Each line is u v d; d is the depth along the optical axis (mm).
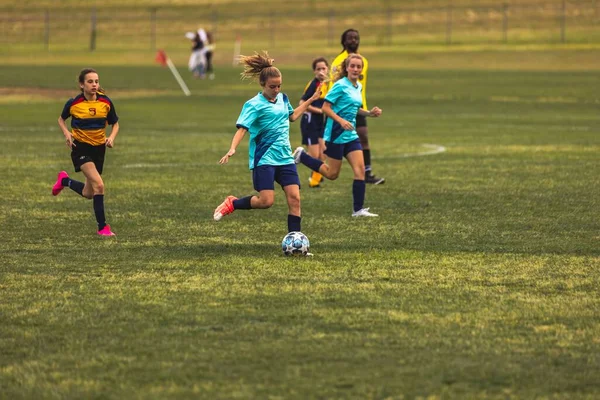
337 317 15086
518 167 36531
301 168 38125
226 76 101125
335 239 22125
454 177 33844
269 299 16234
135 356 13141
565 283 17562
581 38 145000
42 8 187500
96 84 22391
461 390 11828
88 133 22625
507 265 19156
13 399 11562
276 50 139000
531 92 79375
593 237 22438
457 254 20297
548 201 28141
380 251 20609
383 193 29969
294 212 20641
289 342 13742
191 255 20125
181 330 14367
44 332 14312
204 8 185250
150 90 83312
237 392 11727
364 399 11500
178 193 29672
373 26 166625
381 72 103625
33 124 54281
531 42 140750
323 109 25000
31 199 28141
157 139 47844
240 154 41500
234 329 14406
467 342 13766
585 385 12023
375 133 51500
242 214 25734
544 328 14523
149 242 21641
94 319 14992
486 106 68938
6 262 19375
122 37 164125
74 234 22641
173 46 153125
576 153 41344
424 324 14695
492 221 24656
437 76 97375
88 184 23750
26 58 129375
